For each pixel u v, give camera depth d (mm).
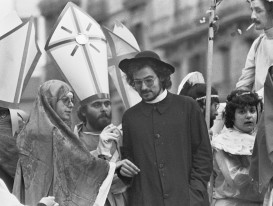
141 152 9586
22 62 10047
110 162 9531
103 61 10094
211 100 10555
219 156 10117
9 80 10000
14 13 10367
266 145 9516
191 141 9602
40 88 9500
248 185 10039
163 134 9570
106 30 10711
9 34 10055
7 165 9688
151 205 9523
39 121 9414
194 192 9477
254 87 10945
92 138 9875
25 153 9430
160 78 9656
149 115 9633
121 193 9750
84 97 9922
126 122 9688
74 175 9406
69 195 9391
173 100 9664
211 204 10234
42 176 9383
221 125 10602
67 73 10031
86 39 10102
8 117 9891
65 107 9516
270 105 9531
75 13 10188
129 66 9703
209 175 9570
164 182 9516
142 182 9562
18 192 9430
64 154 9375
